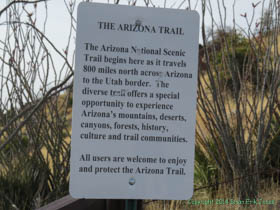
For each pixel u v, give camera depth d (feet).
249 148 15.69
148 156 7.39
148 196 7.40
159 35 7.47
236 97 15.25
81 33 7.32
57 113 15.12
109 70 7.36
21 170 14.97
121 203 8.57
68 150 15.31
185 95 7.49
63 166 15.23
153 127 7.41
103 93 7.34
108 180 7.32
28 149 15.43
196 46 7.54
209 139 16.97
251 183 15.10
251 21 15.57
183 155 7.47
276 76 15.57
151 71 7.44
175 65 7.49
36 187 14.83
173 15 7.49
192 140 7.48
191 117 7.49
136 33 7.43
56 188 14.88
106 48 7.36
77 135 7.25
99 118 7.32
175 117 7.47
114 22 7.38
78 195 7.24
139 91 7.40
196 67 7.52
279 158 16.89
